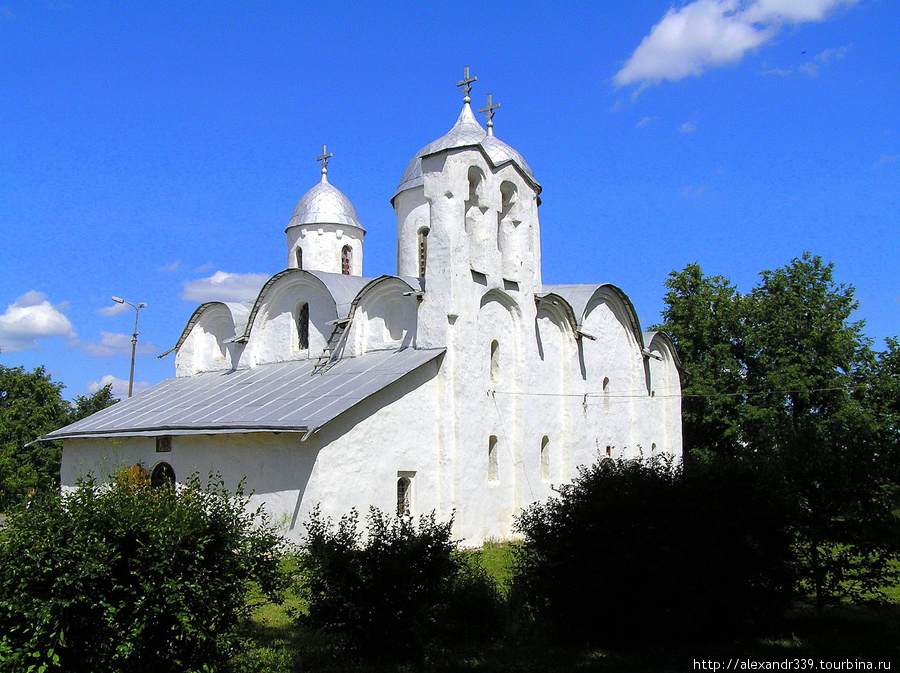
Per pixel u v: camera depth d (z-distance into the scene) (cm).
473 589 1227
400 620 1061
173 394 2788
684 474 1227
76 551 806
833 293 3800
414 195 2830
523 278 2514
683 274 4000
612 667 1041
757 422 3584
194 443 2214
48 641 793
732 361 3744
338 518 1895
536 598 1227
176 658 866
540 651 1121
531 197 2588
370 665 1044
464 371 2247
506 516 2366
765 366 3694
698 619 1144
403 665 1051
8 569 797
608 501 1177
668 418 3422
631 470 1256
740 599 1153
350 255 3291
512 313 2495
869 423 3491
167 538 842
